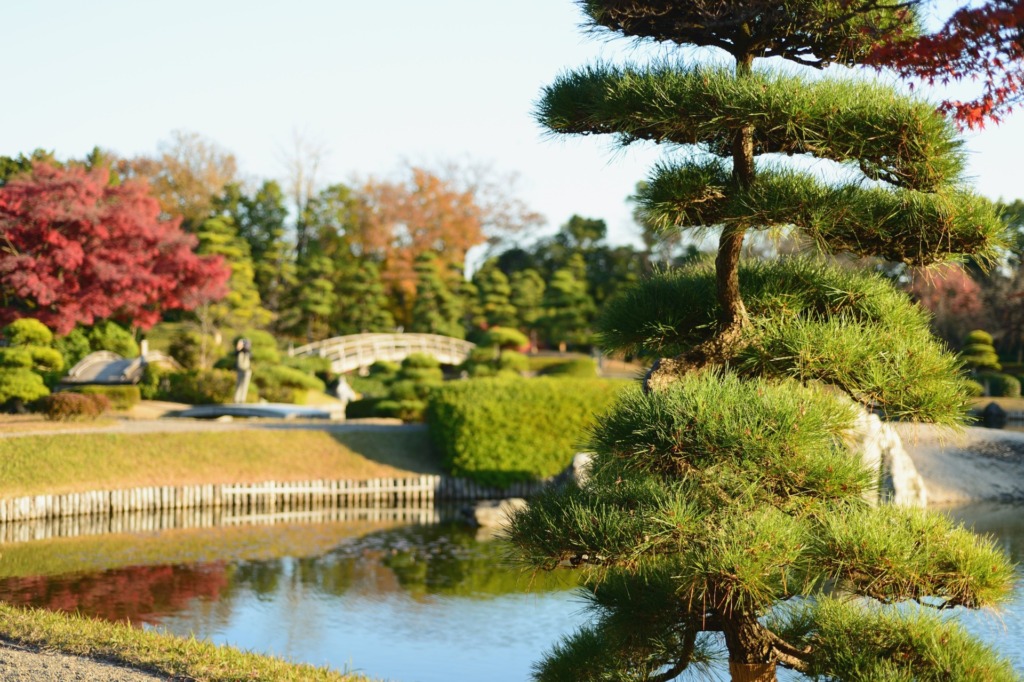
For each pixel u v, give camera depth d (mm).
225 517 23266
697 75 5742
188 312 47969
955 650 6066
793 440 5516
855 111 5430
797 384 6348
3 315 36188
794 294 6719
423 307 57781
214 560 17797
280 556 18359
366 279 57688
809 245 6207
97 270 37188
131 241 38969
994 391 47000
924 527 5809
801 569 5754
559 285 56562
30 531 20469
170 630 12742
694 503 5645
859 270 6840
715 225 6180
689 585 5660
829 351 6098
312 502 25531
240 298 48219
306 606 14375
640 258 63875
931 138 5383
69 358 39125
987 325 47000
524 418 27484
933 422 6215
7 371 29344
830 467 5598
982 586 5621
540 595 15281
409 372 36469
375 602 14711
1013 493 25516
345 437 28531
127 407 33156
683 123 5730
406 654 11984
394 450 28516
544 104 6156
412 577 16594
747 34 6273
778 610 7035
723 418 5555
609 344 7246
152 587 15383
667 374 6332
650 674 7242
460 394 27703
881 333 6301
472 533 21500
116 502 23016
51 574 16156
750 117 5539
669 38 6414
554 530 5832
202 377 36906
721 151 6445
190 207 63062
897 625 6281
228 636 12609
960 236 5863
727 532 5562
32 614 9648
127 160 63062
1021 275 45781
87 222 36938
